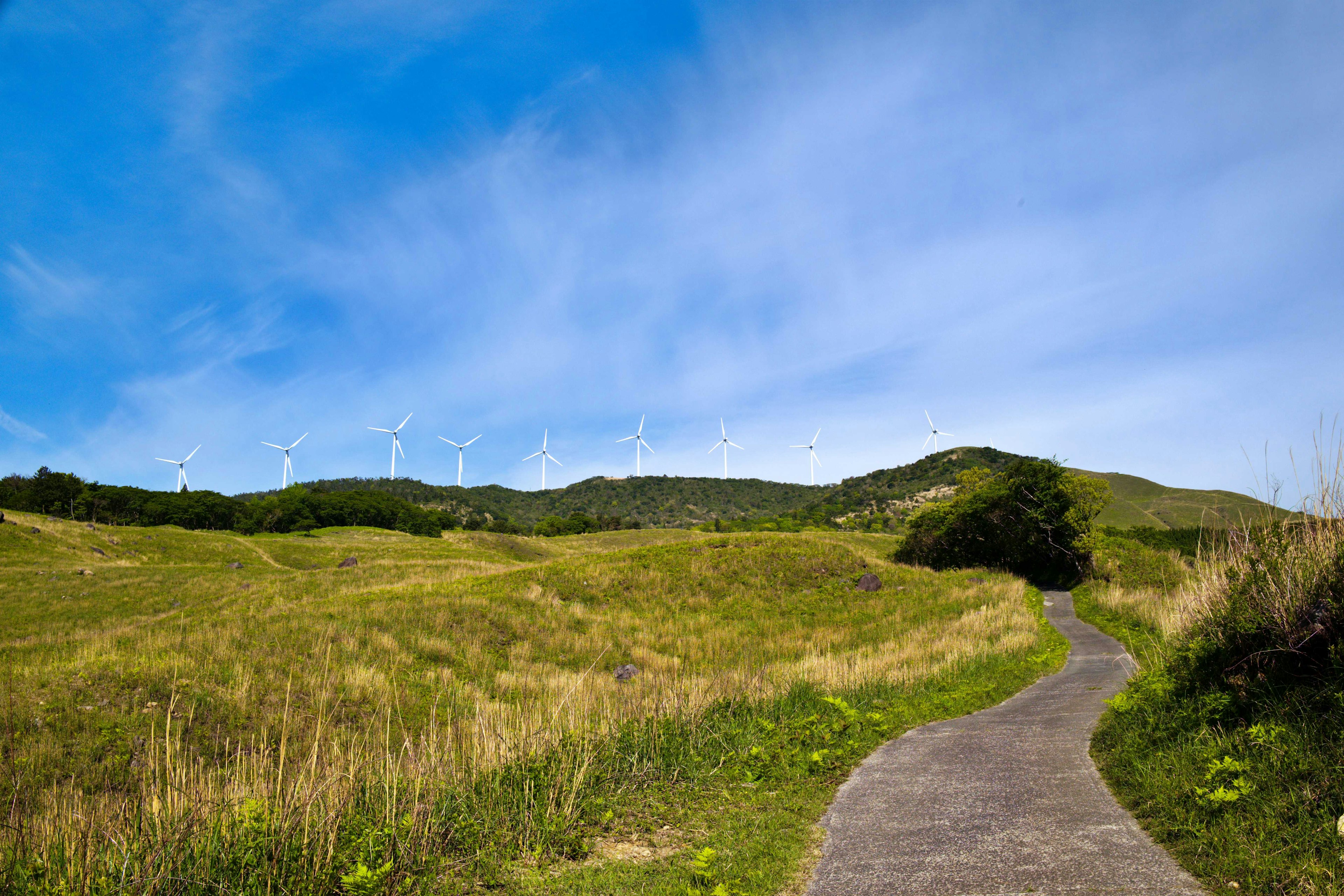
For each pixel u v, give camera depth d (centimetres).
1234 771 575
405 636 2462
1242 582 775
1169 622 1077
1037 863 512
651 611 3656
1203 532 954
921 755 877
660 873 551
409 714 1669
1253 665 741
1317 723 596
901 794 716
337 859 551
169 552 6362
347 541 8138
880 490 18900
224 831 555
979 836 577
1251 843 485
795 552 4575
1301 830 480
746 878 526
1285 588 727
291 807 574
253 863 524
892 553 6181
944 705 1226
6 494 10256
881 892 485
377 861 550
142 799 588
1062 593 4000
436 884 541
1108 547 4219
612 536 10881
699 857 568
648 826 672
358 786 666
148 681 1516
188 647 1911
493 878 553
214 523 11319
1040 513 4459
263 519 11062
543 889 531
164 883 501
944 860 533
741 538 5000
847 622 3456
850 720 1027
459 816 640
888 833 604
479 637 2648
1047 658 1850
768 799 736
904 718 1121
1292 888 427
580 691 1512
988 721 1084
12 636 3131
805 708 1168
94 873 507
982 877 497
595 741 861
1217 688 752
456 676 2142
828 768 833
